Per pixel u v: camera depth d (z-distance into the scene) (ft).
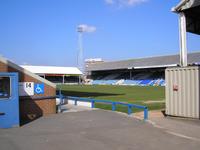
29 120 55.26
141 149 33.96
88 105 83.20
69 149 33.94
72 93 154.20
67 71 356.59
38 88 61.62
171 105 60.59
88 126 48.78
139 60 318.86
